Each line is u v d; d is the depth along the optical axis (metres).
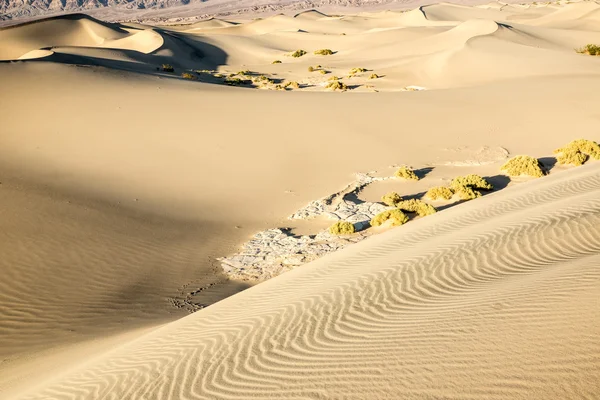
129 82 39.59
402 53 77.94
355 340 6.18
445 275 8.27
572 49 65.50
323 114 32.38
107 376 7.21
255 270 15.21
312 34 103.94
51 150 25.44
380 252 11.59
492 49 57.56
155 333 9.29
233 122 30.61
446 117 31.45
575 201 12.02
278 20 138.50
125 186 22.16
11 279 13.94
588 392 3.73
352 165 24.77
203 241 17.80
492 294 6.66
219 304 10.39
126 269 15.20
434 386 4.46
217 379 6.00
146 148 26.42
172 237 17.94
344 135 28.62
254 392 5.39
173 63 75.06
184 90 38.81
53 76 37.47
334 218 18.72
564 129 28.02
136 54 73.69
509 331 5.17
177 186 22.62
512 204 14.34
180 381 6.21
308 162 25.20
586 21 91.38
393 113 32.53
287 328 7.20
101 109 31.62
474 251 9.30
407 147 26.84
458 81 50.09
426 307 6.89
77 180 22.17
